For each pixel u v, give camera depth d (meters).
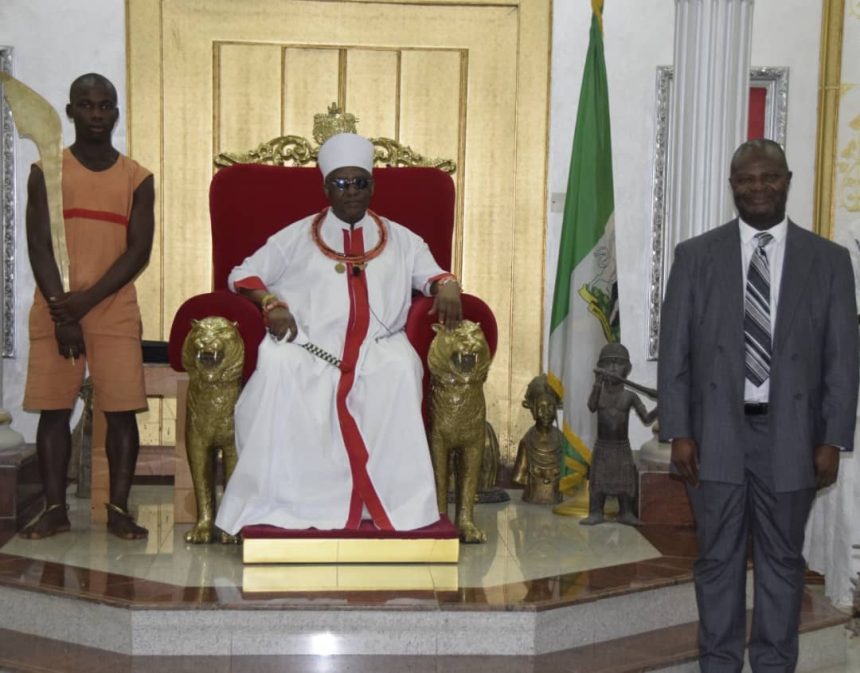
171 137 5.67
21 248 5.61
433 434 4.12
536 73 5.73
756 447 3.08
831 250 3.11
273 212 4.61
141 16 5.60
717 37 4.59
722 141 4.61
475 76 5.74
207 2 5.65
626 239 5.79
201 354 3.88
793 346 3.02
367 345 4.08
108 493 4.51
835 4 5.62
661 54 5.73
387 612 3.34
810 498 3.11
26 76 5.55
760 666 3.19
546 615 3.41
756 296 3.09
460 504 4.25
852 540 4.43
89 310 4.15
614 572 3.82
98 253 4.20
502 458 5.82
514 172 5.77
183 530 4.37
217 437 4.05
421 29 5.72
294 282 4.23
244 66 5.68
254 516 3.88
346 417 3.97
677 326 3.16
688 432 3.14
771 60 5.73
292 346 4.02
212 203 4.62
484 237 5.80
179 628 3.31
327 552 3.82
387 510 3.89
